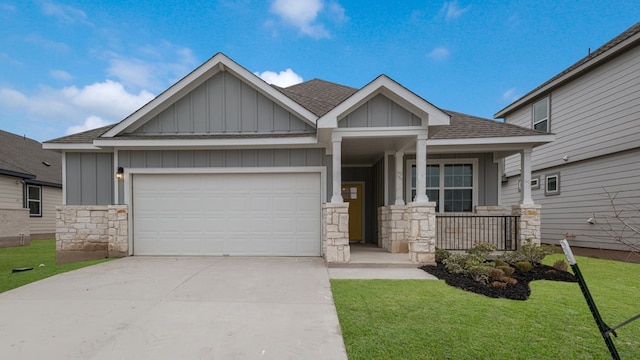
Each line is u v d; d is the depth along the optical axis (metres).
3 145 16.27
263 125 7.79
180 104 7.83
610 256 8.31
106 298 4.32
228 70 7.78
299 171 7.53
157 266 6.37
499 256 6.66
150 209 7.66
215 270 5.99
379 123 6.51
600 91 9.05
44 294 4.50
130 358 2.75
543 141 7.45
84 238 7.81
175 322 3.50
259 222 7.59
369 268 6.24
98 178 8.02
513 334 3.17
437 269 5.93
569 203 10.12
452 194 9.04
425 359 2.70
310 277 5.49
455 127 8.25
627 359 2.71
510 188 13.41
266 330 3.30
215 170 7.58
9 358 2.74
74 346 2.95
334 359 2.72
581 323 3.46
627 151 8.31
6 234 11.68
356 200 10.79
